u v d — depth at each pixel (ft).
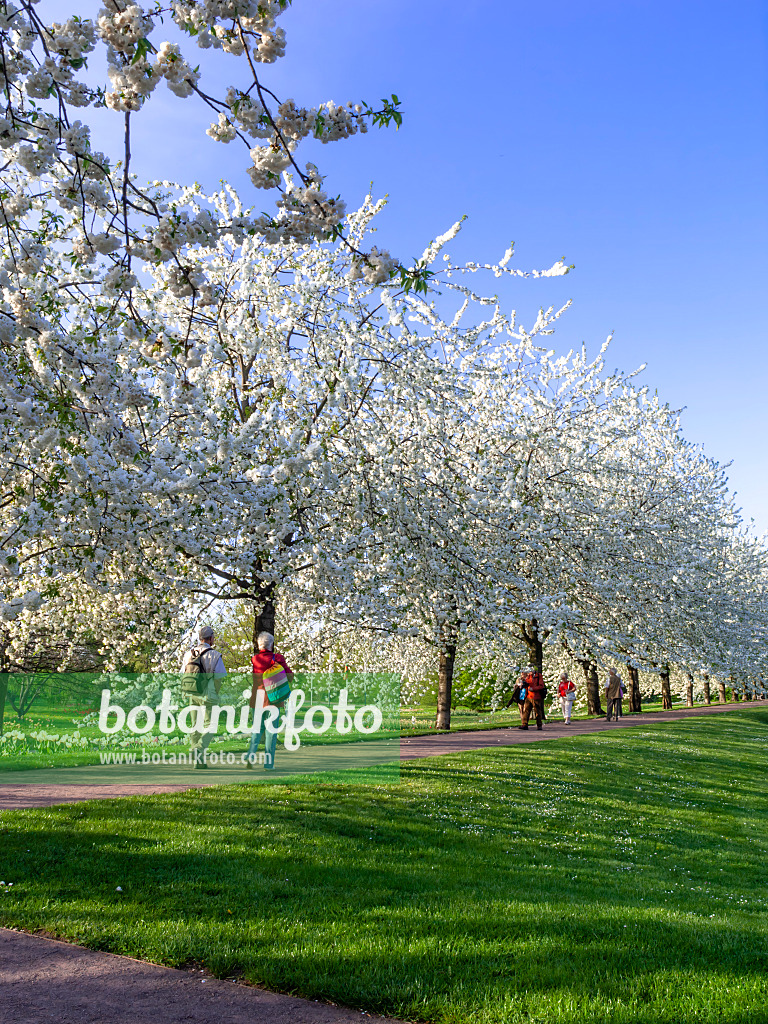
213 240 17.60
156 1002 14.43
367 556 43.27
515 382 64.23
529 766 45.11
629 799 40.57
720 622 94.89
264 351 40.75
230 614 47.85
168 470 29.22
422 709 112.27
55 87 15.43
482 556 49.70
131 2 15.40
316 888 21.01
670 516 84.17
